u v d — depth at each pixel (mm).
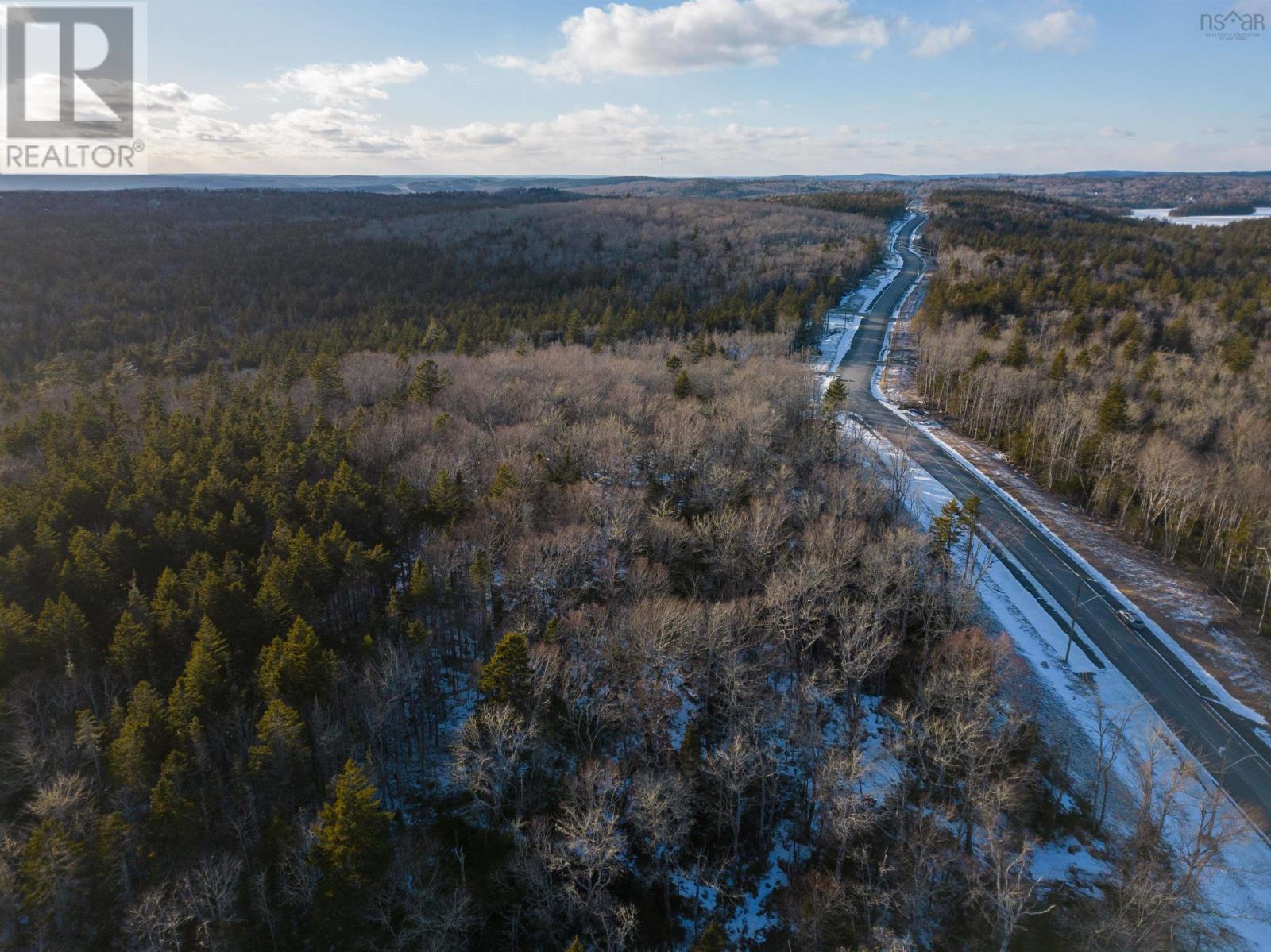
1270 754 57281
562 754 52656
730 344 130500
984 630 67312
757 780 52562
